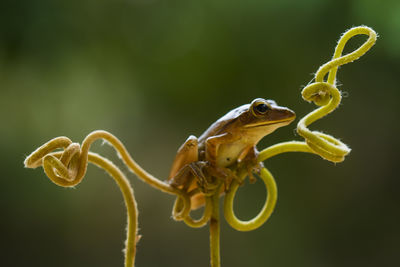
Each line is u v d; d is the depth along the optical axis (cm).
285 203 151
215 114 181
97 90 190
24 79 168
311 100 40
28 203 151
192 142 42
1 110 169
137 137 188
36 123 175
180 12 184
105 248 143
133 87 195
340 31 146
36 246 140
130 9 186
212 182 41
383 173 156
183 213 41
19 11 155
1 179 154
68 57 171
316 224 147
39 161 39
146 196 160
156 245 141
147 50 191
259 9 162
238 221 41
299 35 159
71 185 39
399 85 157
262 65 170
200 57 183
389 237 143
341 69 159
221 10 174
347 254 140
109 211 155
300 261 136
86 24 177
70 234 146
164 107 192
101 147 171
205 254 136
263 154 42
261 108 42
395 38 128
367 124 160
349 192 153
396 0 124
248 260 134
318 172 156
